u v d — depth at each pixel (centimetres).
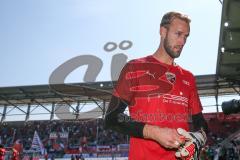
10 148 1959
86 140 2466
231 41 1508
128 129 208
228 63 1753
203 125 247
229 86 2125
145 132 201
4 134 2728
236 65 1767
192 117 249
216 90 2188
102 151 2078
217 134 2095
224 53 1625
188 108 244
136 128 204
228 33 1434
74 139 2478
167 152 211
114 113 218
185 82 238
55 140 2498
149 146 211
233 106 281
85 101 2297
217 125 2136
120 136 2420
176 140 190
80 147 2172
